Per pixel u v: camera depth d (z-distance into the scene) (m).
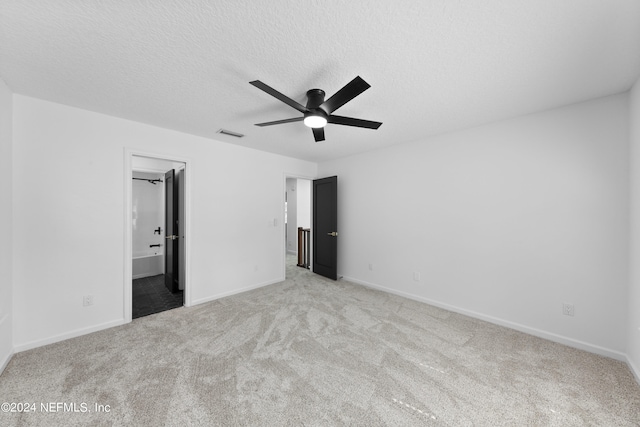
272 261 4.27
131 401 1.60
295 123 2.84
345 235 4.51
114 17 1.30
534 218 2.54
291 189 7.05
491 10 1.26
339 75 1.85
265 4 1.22
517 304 2.64
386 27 1.37
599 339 2.20
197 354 2.13
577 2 1.21
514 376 1.88
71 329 2.41
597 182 2.21
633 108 1.98
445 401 1.63
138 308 3.20
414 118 2.68
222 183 3.58
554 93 2.12
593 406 1.59
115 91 2.11
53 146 2.32
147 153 2.87
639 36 1.42
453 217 3.13
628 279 2.06
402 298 3.58
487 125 2.84
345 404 1.59
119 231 2.68
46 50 1.57
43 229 2.28
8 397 1.63
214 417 1.48
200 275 3.36
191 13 1.28
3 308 1.97
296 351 2.19
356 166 4.31
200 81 1.94
